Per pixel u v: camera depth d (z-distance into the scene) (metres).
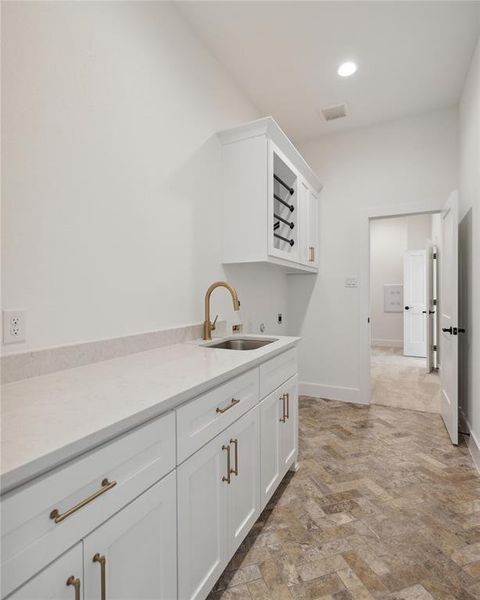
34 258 1.18
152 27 1.78
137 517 0.83
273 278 3.34
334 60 2.42
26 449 0.61
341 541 1.47
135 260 1.64
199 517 1.09
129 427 0.80
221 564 1.20
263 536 1.50
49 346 1.23
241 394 1.38
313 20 2.06
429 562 1.35
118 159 1.55
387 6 1.96
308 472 2.05
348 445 2.42
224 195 2.39
